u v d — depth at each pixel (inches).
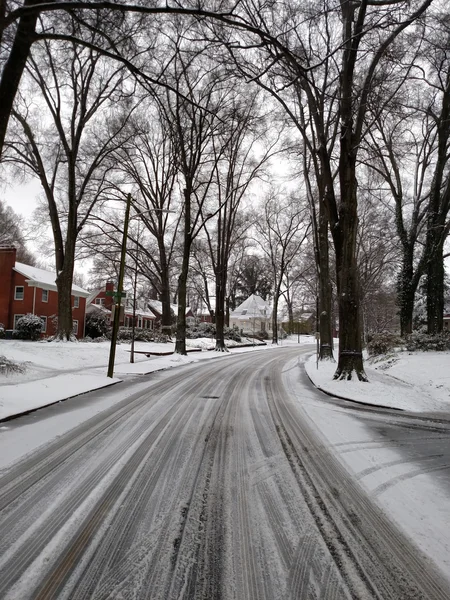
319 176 770.8
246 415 326.0
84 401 373.4
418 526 140.6
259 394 446.6
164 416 311.9
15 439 235.8
